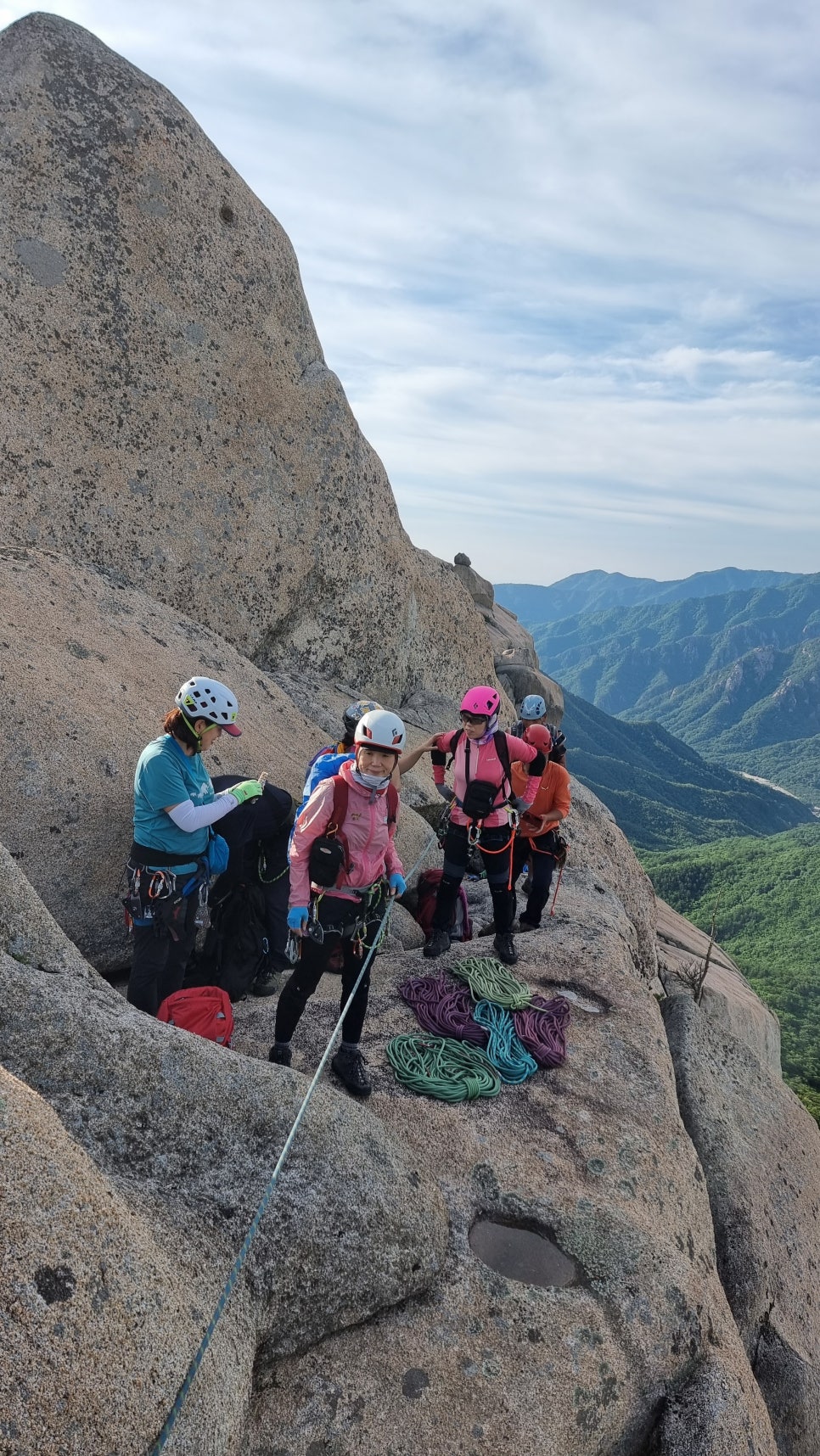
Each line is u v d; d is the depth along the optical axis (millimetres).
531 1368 3734
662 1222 4926
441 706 13312
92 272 9062
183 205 9688
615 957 7391
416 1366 3553
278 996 6176
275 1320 3295
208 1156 3467
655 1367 4086
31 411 8664
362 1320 3617
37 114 8812
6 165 8664
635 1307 4258
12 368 8570
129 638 7480
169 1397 2473
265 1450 3090
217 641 8945
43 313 8766
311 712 10438
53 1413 2129
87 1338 2293
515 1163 4797
